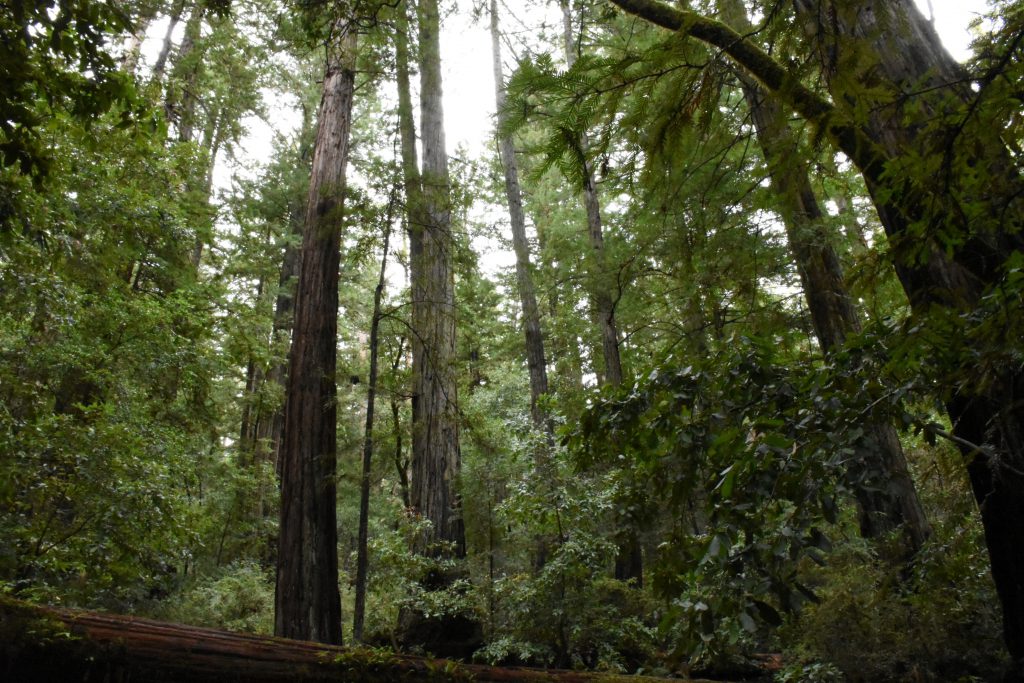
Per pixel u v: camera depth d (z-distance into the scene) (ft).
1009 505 9.64
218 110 43.04
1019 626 10.08
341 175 25.71
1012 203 5.57
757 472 6.86
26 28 10.61
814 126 5.49
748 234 14.75
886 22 4.69
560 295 42.24
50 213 19.53
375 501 46.70
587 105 5.43
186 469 24.93
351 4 13.88
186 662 12.04
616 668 20.36
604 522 21.84
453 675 13.35
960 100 5.66
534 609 21.36
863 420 7.03
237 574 36.24
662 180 6.63
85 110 12.15
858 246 21.89
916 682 16.33
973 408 8.73
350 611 30.42
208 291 34.63
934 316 6.06
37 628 11.40
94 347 24.47
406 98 30.71
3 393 19.56
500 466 25.96
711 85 5.39
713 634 6.57
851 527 21.20
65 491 18.65
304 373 22.45
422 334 29.91
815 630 18.62
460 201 25.34
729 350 8.71
